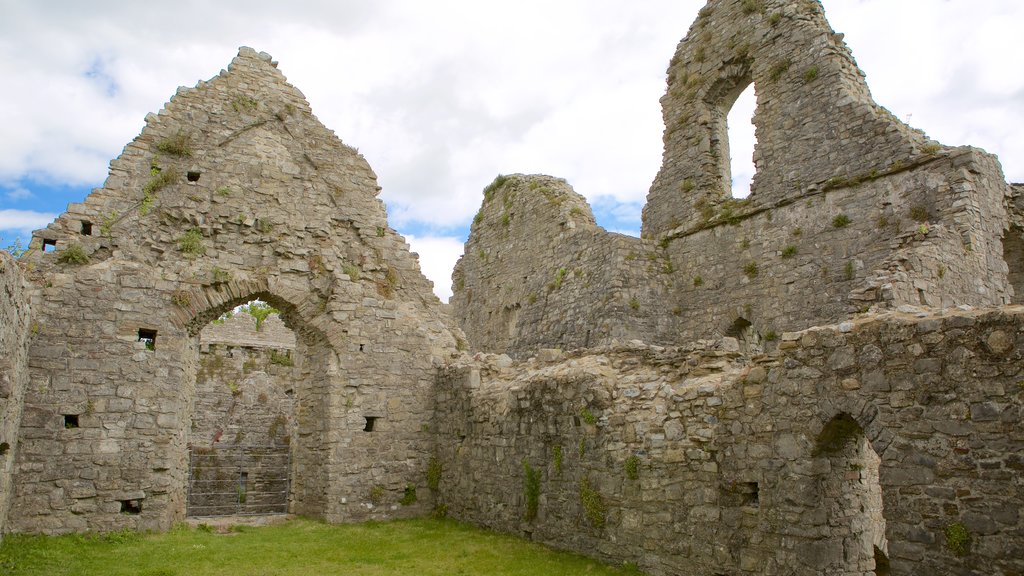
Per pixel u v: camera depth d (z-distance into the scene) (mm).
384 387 18750
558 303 25328
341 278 18906
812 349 10164
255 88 19703
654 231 24500
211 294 17547
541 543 14477
